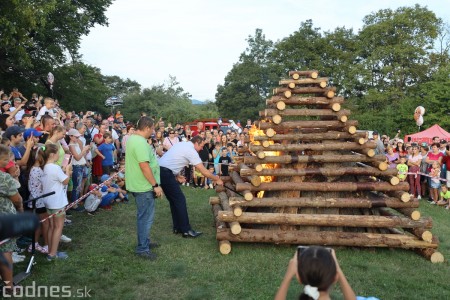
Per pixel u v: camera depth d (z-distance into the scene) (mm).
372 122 45781
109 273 5641
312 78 7871
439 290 5477
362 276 5840
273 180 8078
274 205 6980
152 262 6156
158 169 6789
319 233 6824
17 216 1570
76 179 9141
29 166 6527
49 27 29219
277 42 59781
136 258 6289
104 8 35531
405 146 14586
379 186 7203
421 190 13359
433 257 6582
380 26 50312
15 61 28203
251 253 6676
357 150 7758
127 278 5523
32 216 1619
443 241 7949
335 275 2262
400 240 6723
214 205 8836
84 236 7277
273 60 62406
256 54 65688
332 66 53344
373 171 7281
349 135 7605
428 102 42531
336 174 7344
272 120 7410
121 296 4980
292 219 6879
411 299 5152
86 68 38219
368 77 49688
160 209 9781
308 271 2250
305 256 2305
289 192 7410
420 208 11523
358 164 8008
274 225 7336
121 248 6691
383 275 5898
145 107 50750
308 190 7250
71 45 32344
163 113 49531
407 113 43688
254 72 62062
